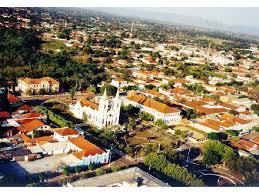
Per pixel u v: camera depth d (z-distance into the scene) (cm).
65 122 14562
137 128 16062
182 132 15812
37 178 10462
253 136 17462
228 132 16712
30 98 18025
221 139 15975
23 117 14462
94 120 15912
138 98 18700
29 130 13500
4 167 10875
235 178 12512
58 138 13188
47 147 12306
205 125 17000
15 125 13738
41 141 12644
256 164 13350
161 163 11862
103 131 15125
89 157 11700
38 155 11738
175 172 11425
